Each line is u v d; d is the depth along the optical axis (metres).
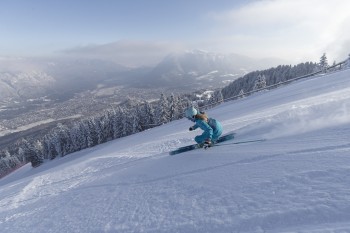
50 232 4.84
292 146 4.63
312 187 3.07
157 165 6.79
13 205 8.34
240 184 3.83
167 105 69.75
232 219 3.07
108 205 5.08
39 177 12.84
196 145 7.06
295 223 2.60
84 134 76.44
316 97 13.13
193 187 4.41
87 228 4.39
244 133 6.74
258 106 20.30
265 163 4.28
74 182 9.22
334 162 3.47
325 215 2.54
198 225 3.24
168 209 3.96
